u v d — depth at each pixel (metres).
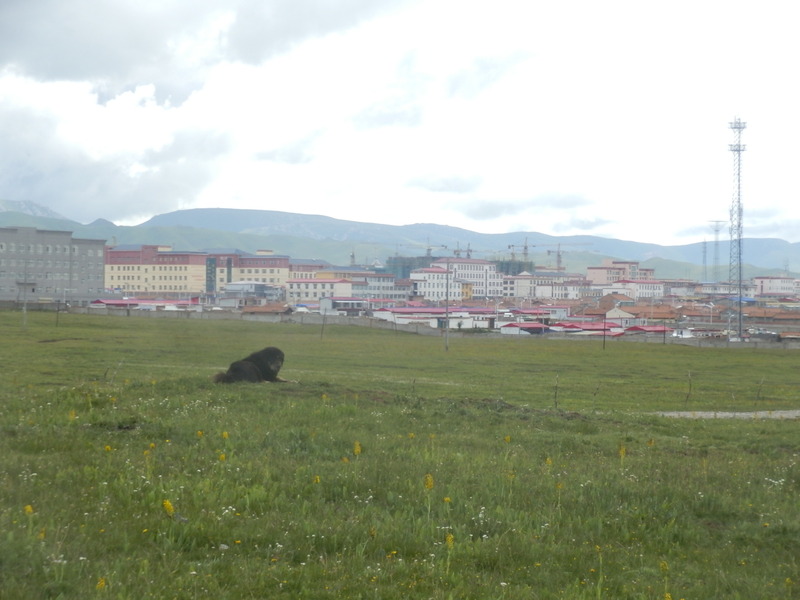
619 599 10.98
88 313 116.50
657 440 26.02
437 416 27.45
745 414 40.16
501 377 61.97
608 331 143.62
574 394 48.41
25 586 9.48
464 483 16.62
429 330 122.75
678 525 14.86
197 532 12.15
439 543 12.67
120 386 29.97
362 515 13.83
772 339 135.88
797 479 19.70
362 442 20.75
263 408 26.03
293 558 11.63
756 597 11.35
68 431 19.95
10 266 169.00
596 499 16.02
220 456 17.66
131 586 9.98
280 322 118.12
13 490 13.58
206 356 66.62
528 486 16.66
